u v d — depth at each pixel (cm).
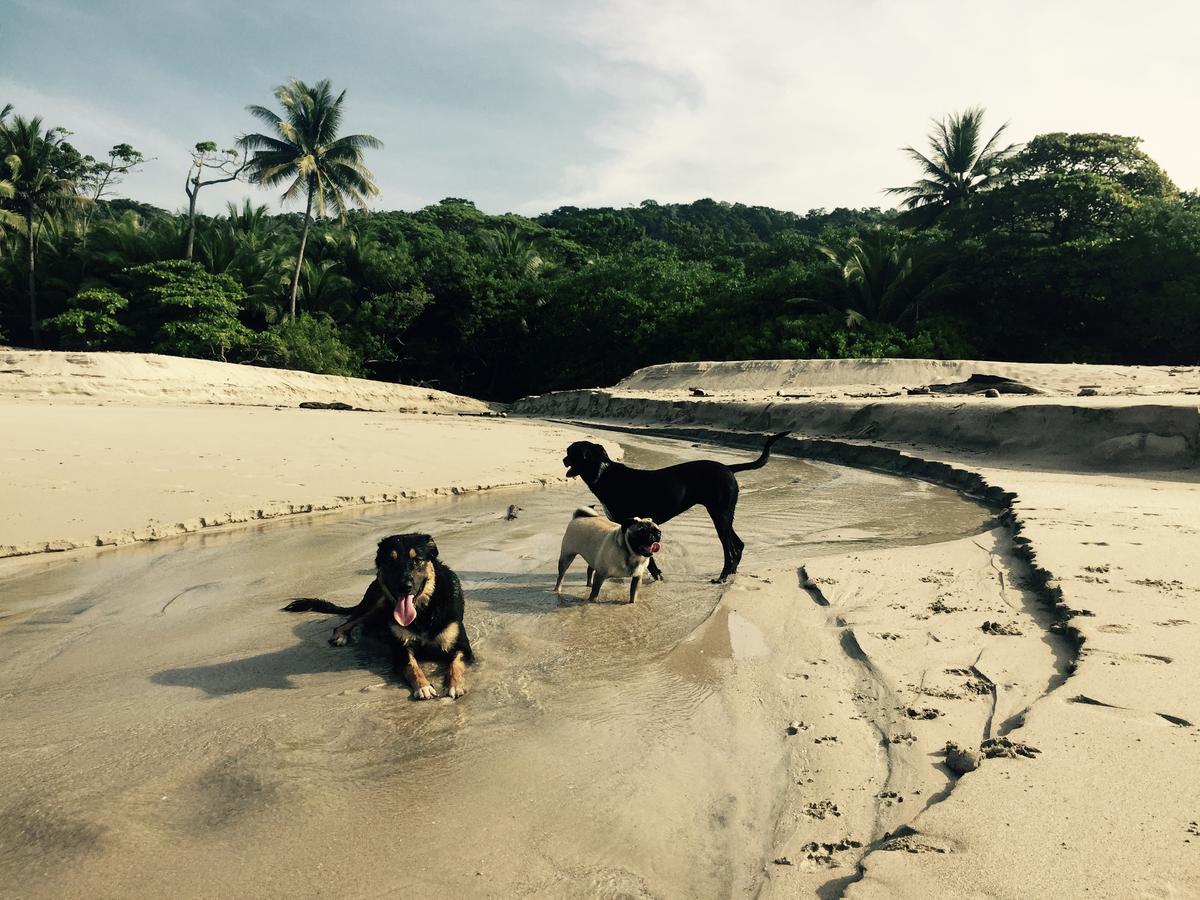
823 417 2106
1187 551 652
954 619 519
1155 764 300
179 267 4284
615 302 4662
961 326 3859
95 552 754
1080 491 1065
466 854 267
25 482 965
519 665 467
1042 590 570
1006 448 1537
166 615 563
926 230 4553
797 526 932
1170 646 425
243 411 2448
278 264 4897
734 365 3412
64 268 4709
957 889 230
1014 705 379
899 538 844
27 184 4466
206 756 345
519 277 5562
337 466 1272
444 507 1037
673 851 272
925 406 1847
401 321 5225
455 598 460
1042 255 3856
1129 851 244
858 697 407
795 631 518
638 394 3219
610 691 424
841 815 293
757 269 5088
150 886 248
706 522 952
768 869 258
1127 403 1442
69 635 520
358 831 282
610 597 618
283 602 595
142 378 3145
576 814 295
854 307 4119
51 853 268
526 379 5356
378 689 430
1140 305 3597
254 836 278
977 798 282
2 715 394
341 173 4650
